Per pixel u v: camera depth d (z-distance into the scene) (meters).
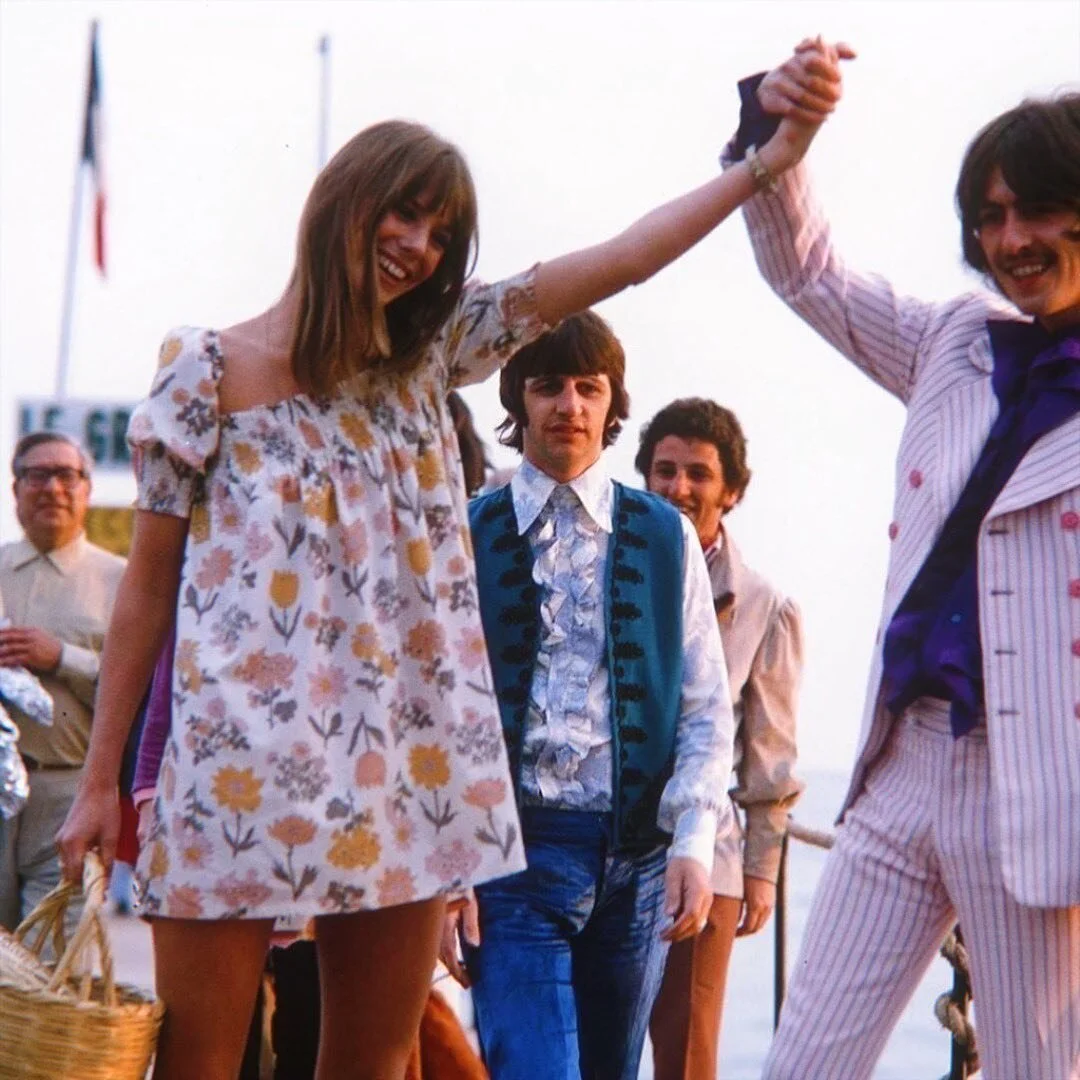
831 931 6.60
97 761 6.06
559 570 7.62
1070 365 6.40
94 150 37.38
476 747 6.15
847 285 6.86
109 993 5.80
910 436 6.68
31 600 12.15
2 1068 5.75
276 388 6.07
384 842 5.98
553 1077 7.26
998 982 6.41
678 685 7.66
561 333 7.65
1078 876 6.21
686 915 7.32
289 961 8.67
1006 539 6.36
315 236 6.04
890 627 6.50
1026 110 6.45
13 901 11.57
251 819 5.85
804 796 9.70
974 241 6.71
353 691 5.99
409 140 6.06
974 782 6.38
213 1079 5.97
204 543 6.00
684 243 6.47
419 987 6.21
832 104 6.44
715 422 9.24
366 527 6.07
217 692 5.89
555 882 7.44
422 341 6.22
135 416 6.03
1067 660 6.29
